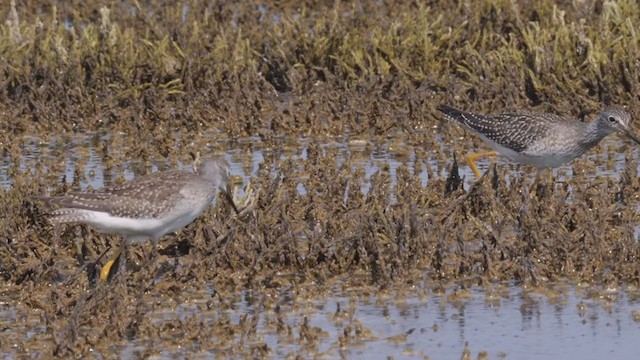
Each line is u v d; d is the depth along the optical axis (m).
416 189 15.38
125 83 20.66
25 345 11.64
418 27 21.80
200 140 18.95
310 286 13.07
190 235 14.09
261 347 11.40
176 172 13.19
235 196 14.95
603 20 21.70
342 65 21.05
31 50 21.39
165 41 21.27
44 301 12.83
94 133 19.58
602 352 11.43
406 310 12.52
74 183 16.23
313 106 19.88
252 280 13.12
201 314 12.48
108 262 12.98
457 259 13.56
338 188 15.45
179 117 19.77
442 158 17.78
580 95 19.73
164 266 13.62
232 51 21.77
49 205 14.37
